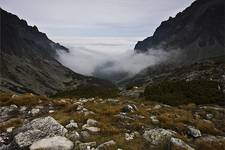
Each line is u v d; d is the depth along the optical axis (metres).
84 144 11.53
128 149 11.54
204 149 12.89
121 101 25.52
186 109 27.80
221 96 36.38
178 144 11.97
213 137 15.20
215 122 22.50
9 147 11.52
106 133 13.21
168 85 40.69
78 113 16.28
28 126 13.15
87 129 13.34
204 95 36.38
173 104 32.44
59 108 19.14
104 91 52.50
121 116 16.39
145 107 23.81
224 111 27.42
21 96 20.88
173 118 17.73
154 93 38.44
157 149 11.98
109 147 11.27
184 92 37.19
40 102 20.16
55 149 10.87
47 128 12.70
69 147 11.17
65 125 14.09
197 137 14.74
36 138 11.77
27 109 18.62
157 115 18.78
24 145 11.21
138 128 14.59
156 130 13.53
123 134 13.14
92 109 17.66
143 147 12.02
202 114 24.83
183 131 15.23
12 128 13.96
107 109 17.69
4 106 19.17
